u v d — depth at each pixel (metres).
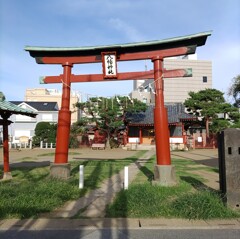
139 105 40.47
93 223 7.03
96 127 41.38
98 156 28.11
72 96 61.69
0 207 7.68
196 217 7.27
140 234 6.30
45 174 14.38
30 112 14.26
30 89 71.38
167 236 6.18
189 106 42.47
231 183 7.88
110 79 12.84
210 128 42.50
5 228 6.68
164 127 11.74
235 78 36.12
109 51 12.51
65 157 13.03
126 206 8.08
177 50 11.91
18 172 15.38
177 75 12.02
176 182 11.21
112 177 13.85
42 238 6.09
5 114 13.63
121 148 43.16
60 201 8.72
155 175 11.45
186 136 43.03
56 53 13.18
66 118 13.12
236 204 7.79
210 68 74.75
